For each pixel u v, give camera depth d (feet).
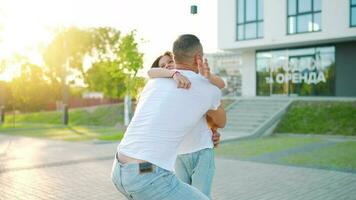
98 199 22.06
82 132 69.10
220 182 25.62
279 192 22.88
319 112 60.64
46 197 22.57
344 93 78.07
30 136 63.67
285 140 49.75
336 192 22.72
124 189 8.48
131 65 54.08
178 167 11.16
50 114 108.27
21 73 136.46
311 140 49.11
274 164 32.04
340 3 71.87
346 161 32.86
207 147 10.94
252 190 23.43
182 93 8.75
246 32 85.66
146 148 8.34
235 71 109.81
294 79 84.43
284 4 79.20
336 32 72.43
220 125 10.37
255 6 84.07
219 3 89.51
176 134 8.58
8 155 39.29
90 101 129.39
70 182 26.30
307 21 77.05
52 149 44.29
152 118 8.55
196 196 8.64
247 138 52.54
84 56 168.55
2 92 75.46
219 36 89.61
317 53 81.20
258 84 90.33
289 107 64.54
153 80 9.20
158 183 8.29
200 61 9.30
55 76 154.30
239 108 69.46
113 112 91.09
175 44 9.49
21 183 26.09
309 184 24.76
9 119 115.24
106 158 36.76
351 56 77.25
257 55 90.43
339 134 53.52
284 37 79.36
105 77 124.88
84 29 164.66
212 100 9.13
